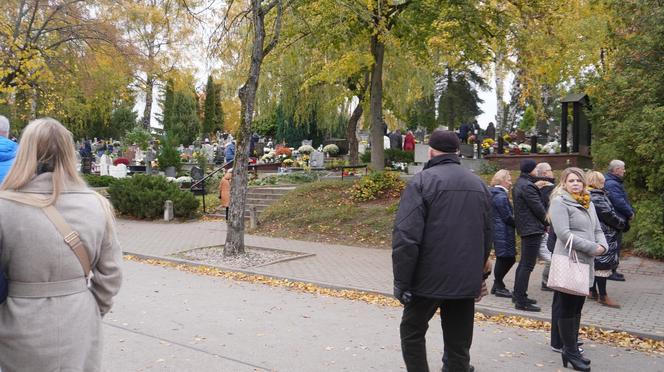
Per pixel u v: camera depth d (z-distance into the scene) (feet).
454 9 49.75
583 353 19.44
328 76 56.24
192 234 49.32
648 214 36.06
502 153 66.13
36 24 71.36
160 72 95.35
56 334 8.88
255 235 48.62
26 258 8.87
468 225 14.12
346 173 76.38
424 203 14.15
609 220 24.25
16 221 8.89
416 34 51.01
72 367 8.97
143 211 59.16
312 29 48.47
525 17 53.57
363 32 52.95
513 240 26.71
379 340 20.56
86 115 121.80
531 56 54.75
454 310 14.71
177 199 58.80
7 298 8.96
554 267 17.71
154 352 18.92
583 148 59.77
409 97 78.23
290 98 84.99
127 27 79.05
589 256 17.98
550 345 20.21
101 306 9.90
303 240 45.60
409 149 99.35
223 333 21.16
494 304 25.55
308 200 55.11
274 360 18.33
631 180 39.63
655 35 38.52
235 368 17.56
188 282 30.63
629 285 29.27
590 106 54.34
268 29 50.21
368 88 72.59
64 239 9.09
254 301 26.32
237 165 37.55
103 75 82.48
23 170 9.17
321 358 18.58
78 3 73.46
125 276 32.14
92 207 9.59
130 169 96.22
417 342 14.69
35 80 64.75
